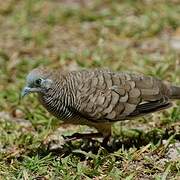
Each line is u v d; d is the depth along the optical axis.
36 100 14.99
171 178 10.99
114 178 10.98
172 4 20.70
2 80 16.58
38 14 21.17
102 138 12.89
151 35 18.83
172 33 18.95
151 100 11.76
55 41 19.17
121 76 11.82
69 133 13.22
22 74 16.75
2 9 21.70
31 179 11.19
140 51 17.91
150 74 15.87
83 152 11.66
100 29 19.55
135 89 11.71
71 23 20.31
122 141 12.59
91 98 11.47
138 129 13.24
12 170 11.67
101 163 11.54
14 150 12.62
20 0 22.53
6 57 18.11
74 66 17.27
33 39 19.38
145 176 11.20
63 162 11.58
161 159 11.73
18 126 13.80
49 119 13.70
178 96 12.09
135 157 11.70
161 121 13.43
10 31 20.17
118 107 11.58
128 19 19.97
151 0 21.25
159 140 12.20
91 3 21.77
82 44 18.84
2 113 14.79
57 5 21.77
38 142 12.84
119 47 18.16
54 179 11.09
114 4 21.25
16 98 15.21
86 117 11.59
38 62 17.41
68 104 11.49
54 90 11.52
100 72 11.83
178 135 12.57
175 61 16.69
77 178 11.03
